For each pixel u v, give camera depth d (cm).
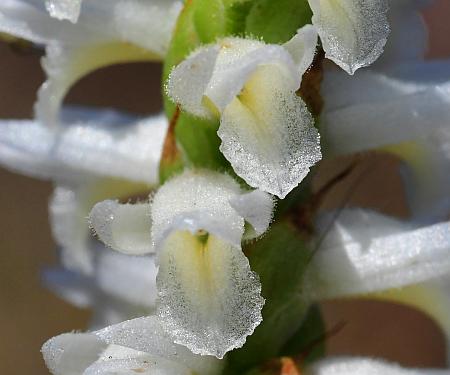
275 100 9
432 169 10
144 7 10
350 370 10
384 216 10
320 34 9
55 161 11
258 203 9
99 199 11
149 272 11
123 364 9
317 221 10
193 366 9
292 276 9
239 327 9
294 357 10
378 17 9
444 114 10
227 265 9
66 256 11
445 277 10
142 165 10
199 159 9
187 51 9
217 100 8
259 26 9
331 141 10
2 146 11
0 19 10
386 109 10
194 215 9
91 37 10
